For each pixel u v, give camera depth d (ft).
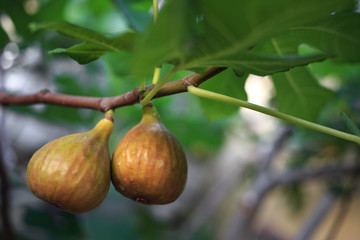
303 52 1.81
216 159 3.84
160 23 0.65
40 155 0.92
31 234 1.80
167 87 0.93
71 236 1.81
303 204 2.44
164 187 0.93
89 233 2.00
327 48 1.03
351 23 0.97
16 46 1.73
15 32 1.68
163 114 2.45
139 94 0.95
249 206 2.18
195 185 3.81
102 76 1.98
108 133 0.97
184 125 2.66
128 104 0.98
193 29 0.73
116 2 1.31
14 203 1.82
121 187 0.95
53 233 1.78
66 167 0.90
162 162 0.92
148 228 2.42
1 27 1.53
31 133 2.40
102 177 0.93
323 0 0.65
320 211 2.12
